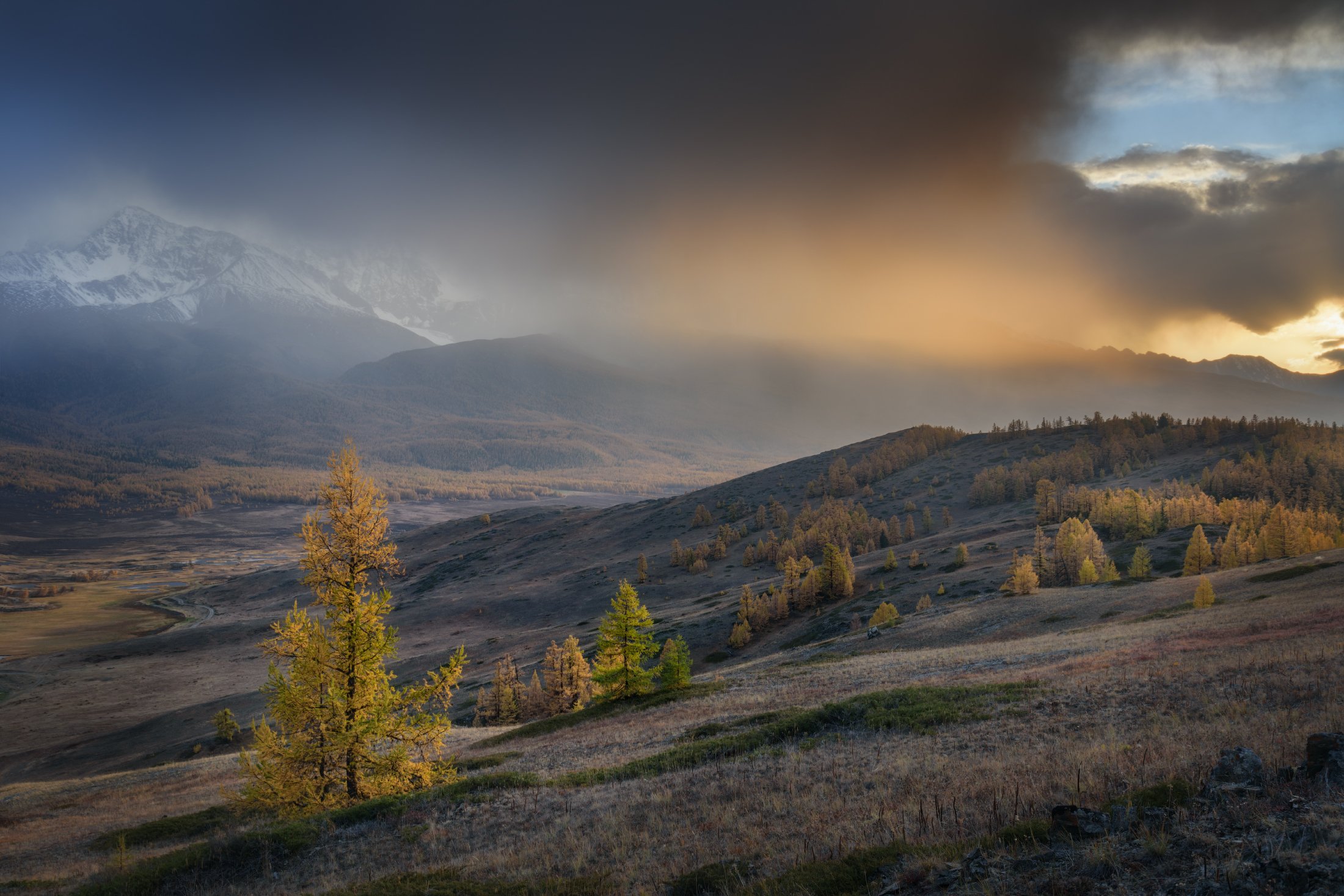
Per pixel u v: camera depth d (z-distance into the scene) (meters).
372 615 26.97
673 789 20.16
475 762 33.53
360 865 18.23
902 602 107.00
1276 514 89.56
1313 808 8.54
